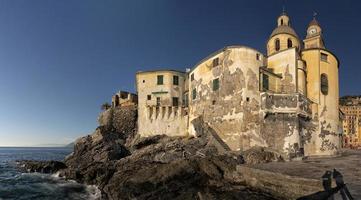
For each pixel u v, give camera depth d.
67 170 42.91
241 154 32.69
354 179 18.14
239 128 36.28
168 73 51.47
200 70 44.31
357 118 117.69
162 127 48.59
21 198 30.05
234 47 38.53
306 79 43.00
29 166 50.94
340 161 31.69
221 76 39.56
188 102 48.66
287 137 35.53
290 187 19.84
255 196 20.92
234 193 21.84
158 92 51.16
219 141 37.38
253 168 24.02
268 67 42.25
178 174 27.12
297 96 36.12
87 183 35.84
